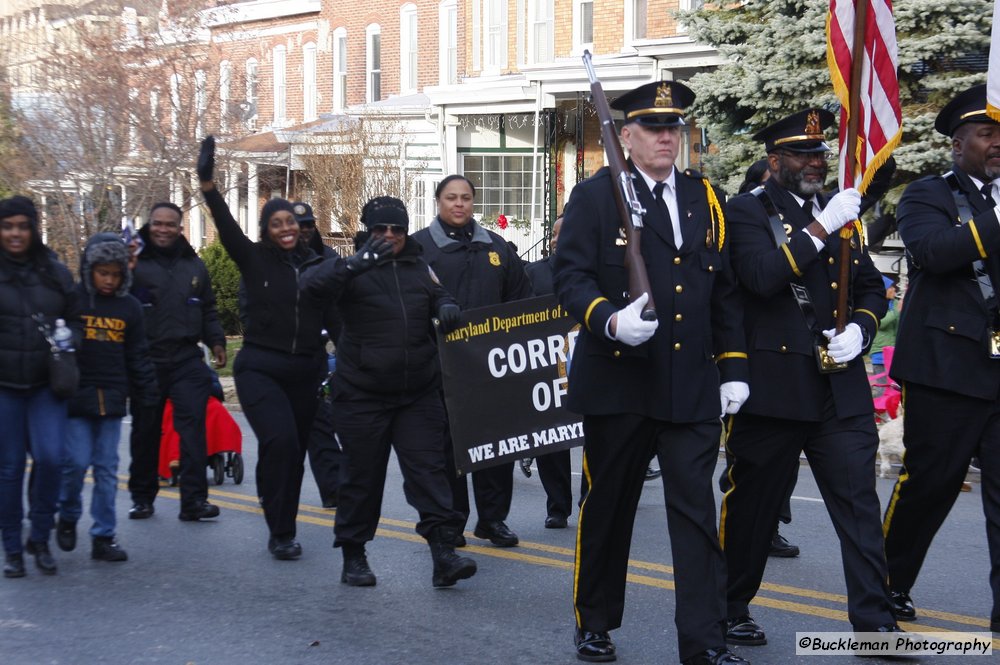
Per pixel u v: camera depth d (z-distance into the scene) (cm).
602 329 517
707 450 536
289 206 812
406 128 2762
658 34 2422
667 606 674
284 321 805
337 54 3466
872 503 567
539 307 812
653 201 543
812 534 877
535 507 995
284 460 794
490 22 2784
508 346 807
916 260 596
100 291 784
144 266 928
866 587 560
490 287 823
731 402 551
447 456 825
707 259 543
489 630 633
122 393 795
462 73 3106
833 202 560
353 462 712
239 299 822
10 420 740
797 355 569
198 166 784
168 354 929
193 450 931
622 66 2305
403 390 704
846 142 595
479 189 2864
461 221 830
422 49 3234
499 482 834
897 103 613
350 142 2559
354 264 680
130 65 2098
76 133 2019
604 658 571
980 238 567
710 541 531
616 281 539
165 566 782
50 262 746
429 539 714
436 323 750
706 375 537
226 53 2784
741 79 1694
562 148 2678
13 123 2038
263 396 800
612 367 537
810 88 1641
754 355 573
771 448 577
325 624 646
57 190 2011
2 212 725
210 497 1044
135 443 935
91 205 2048
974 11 1559
